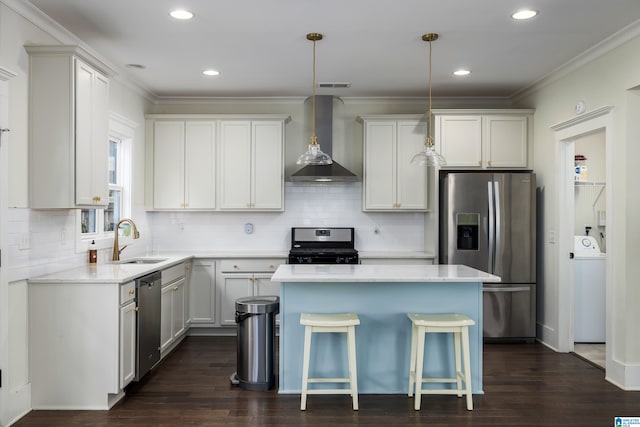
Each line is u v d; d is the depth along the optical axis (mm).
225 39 3918
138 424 3090
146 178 5602
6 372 3068
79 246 4051
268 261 5406
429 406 3393
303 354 3535
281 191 5602
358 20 3537
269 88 5438
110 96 4664
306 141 5812
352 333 3312
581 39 3900
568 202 4785
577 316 5082
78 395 3344
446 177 5188
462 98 5820
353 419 3170
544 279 5105
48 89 3330
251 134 5590
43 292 3346
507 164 5328
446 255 5188
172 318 4625
